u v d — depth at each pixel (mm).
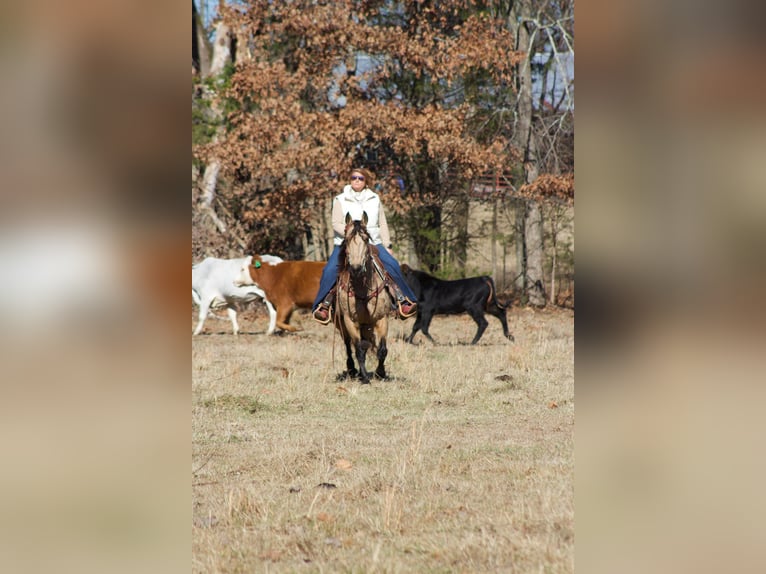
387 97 39438
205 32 41469
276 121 35875
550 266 44719
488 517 7289
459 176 38938
